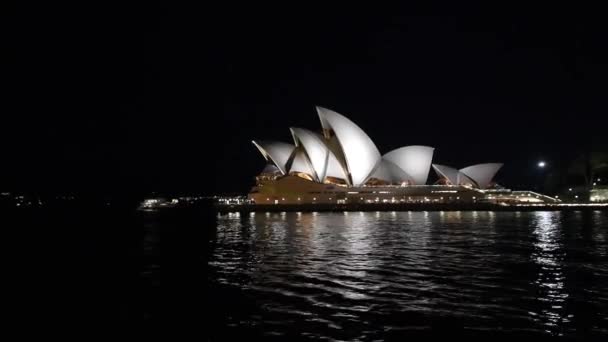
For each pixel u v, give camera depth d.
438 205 106.81
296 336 13.04
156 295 18.27
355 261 25.44
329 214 92.31
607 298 16.80
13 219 84.44
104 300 17.73
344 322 14.19
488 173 120.69
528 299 16.69
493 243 34.09
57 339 13.45
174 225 61.59
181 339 13.11
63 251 33.12
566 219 68.50
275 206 106.88
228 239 39.34
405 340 12.64
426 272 21.89
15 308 16.78
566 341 12.52
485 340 12.61
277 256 27.94
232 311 15.59
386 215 86.25
